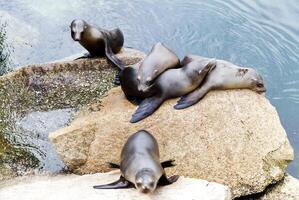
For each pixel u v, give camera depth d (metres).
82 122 10.36
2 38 14.23
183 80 10.29
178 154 9.84
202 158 9.79
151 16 16.00
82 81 11.77
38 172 10.05
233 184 9.63
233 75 10.38
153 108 10.24
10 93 11.37
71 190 8.73
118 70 12.09
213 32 15.64
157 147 9.16
